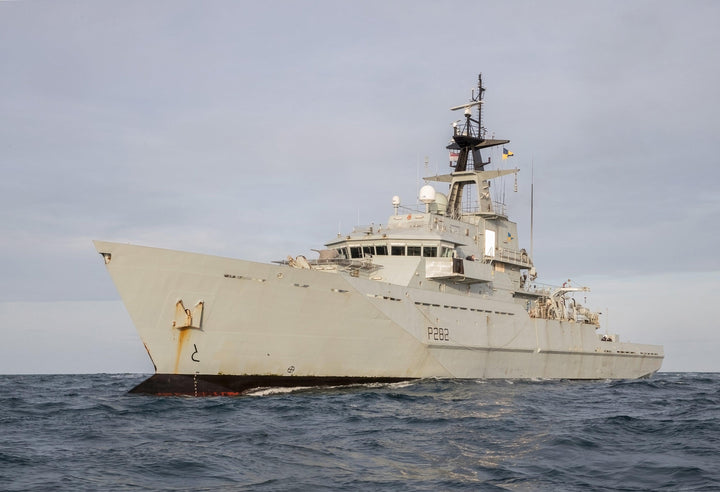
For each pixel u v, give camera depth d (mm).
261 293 34250
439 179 54406
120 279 31484
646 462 20859
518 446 23172
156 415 28516
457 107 53844
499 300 49344
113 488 17141
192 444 22422
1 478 17969
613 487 18000
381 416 29125
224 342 33938
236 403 31953
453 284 45344
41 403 35062
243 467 19391
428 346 40969
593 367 58750
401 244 43219
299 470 19203
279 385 36125
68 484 17422
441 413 30500
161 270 31984
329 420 27656
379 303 38062
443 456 21469
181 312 32656
